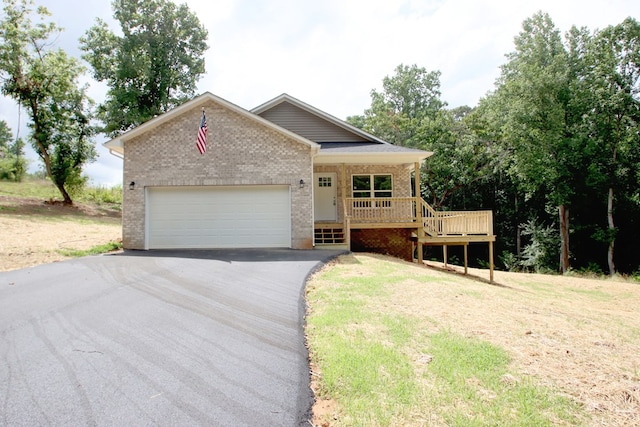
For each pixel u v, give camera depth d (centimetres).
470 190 3331
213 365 437
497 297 908
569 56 2508
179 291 748
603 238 2388
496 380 426
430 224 1573
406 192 1809
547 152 2480
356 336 536
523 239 3159
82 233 1648
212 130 1431
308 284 848
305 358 467
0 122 4594
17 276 859
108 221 2322
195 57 3228
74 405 344
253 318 605
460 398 382
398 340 528
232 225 1439
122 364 430
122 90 2839
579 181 2481
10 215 1958
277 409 352
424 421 338
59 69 2523
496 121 2784
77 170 2719
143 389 377
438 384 409
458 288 936
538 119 2462
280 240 1444
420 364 456
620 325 757
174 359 448
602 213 2572
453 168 3036
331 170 1809
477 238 1480
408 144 3192
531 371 458
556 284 1572
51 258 1112
